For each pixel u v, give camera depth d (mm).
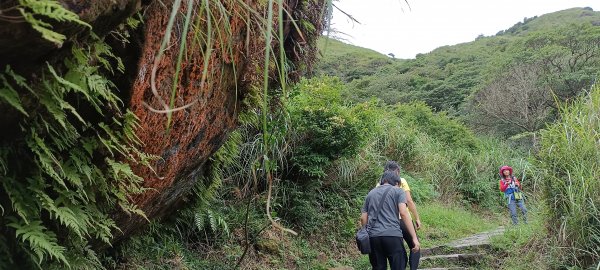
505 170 8969
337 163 8508
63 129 1822
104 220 2281
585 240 4746
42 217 1969
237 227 6078
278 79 4656
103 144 2125
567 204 4992
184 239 5172
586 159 4992
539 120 18734
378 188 5215
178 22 2334
